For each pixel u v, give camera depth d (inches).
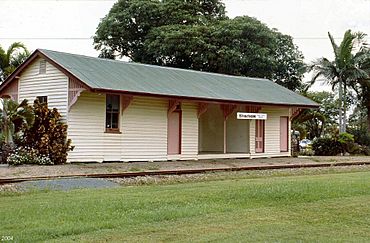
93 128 776.3
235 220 328.8
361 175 648.4
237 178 642.2
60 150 730.8
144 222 315.9
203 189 464.4
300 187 468.1
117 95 802.8
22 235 275.1
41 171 628.4
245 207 377.1
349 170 796.0
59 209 352.5
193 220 325.1
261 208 374.3
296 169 793.6
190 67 1631.4
